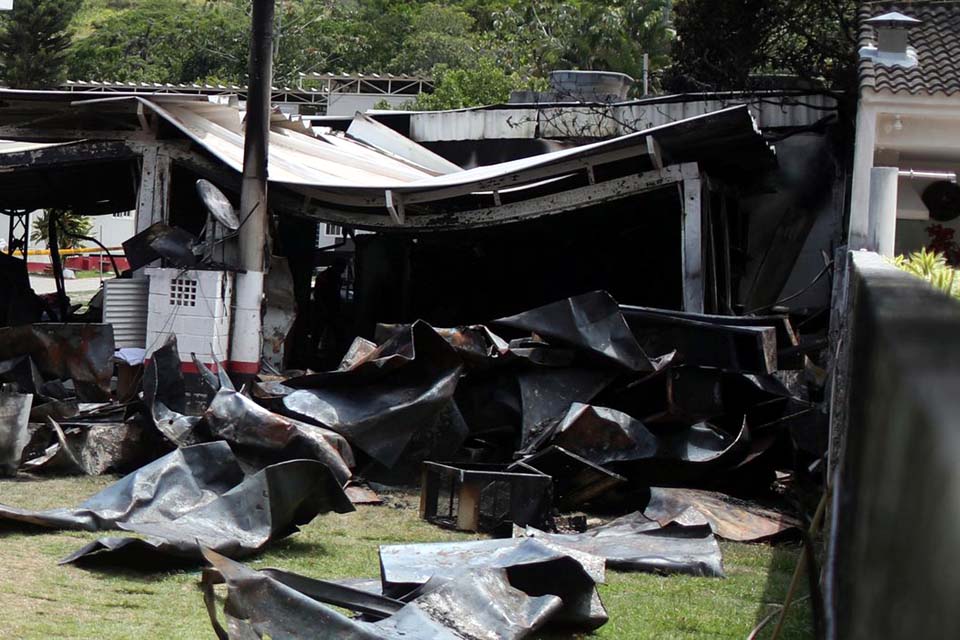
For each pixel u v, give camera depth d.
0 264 18.77
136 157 14.85
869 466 2.78
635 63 55.59
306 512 7.72
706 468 10.00
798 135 18.98
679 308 17.67
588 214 16.81
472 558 6.22
